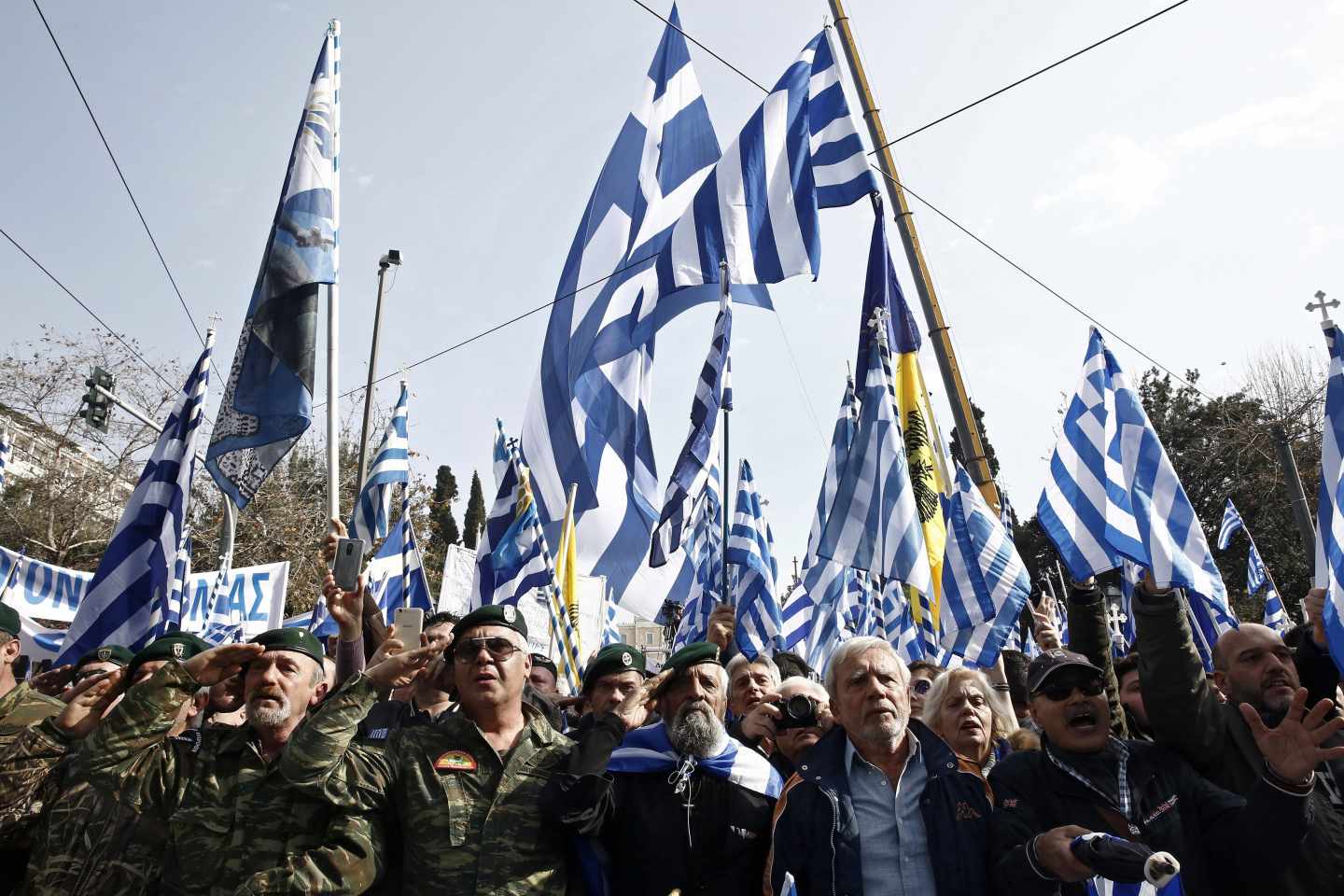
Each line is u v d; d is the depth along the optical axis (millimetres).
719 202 9664
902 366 9102
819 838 3867
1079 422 6953
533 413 10461
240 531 27562
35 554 26297
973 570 7055
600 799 3986
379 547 11805
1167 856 2830
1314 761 3512
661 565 7773
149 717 4023
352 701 3924
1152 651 4160
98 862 4039
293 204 6551
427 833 3939
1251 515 28578
